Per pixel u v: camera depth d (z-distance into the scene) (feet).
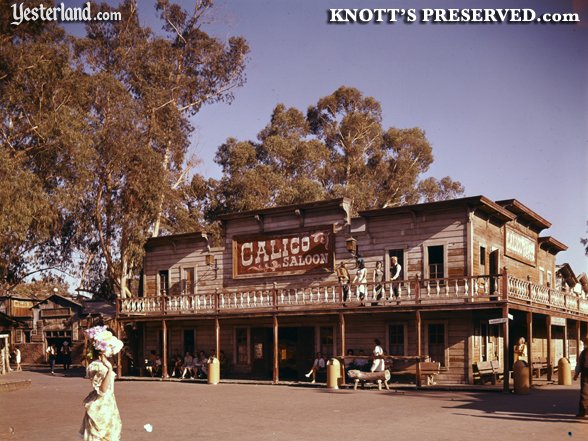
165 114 136.56
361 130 195.21
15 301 183.93
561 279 144.77
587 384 50.52
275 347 94.48
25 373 134.82
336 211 101.40
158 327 119.96
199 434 44.45
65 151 116.06
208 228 167.32
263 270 107.34
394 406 60.54
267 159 187.01
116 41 141.90
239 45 164.86
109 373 31.89
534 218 111.04
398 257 94.68
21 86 115.44
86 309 164.55
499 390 75.10
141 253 120.78
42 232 115.14
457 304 80.89
